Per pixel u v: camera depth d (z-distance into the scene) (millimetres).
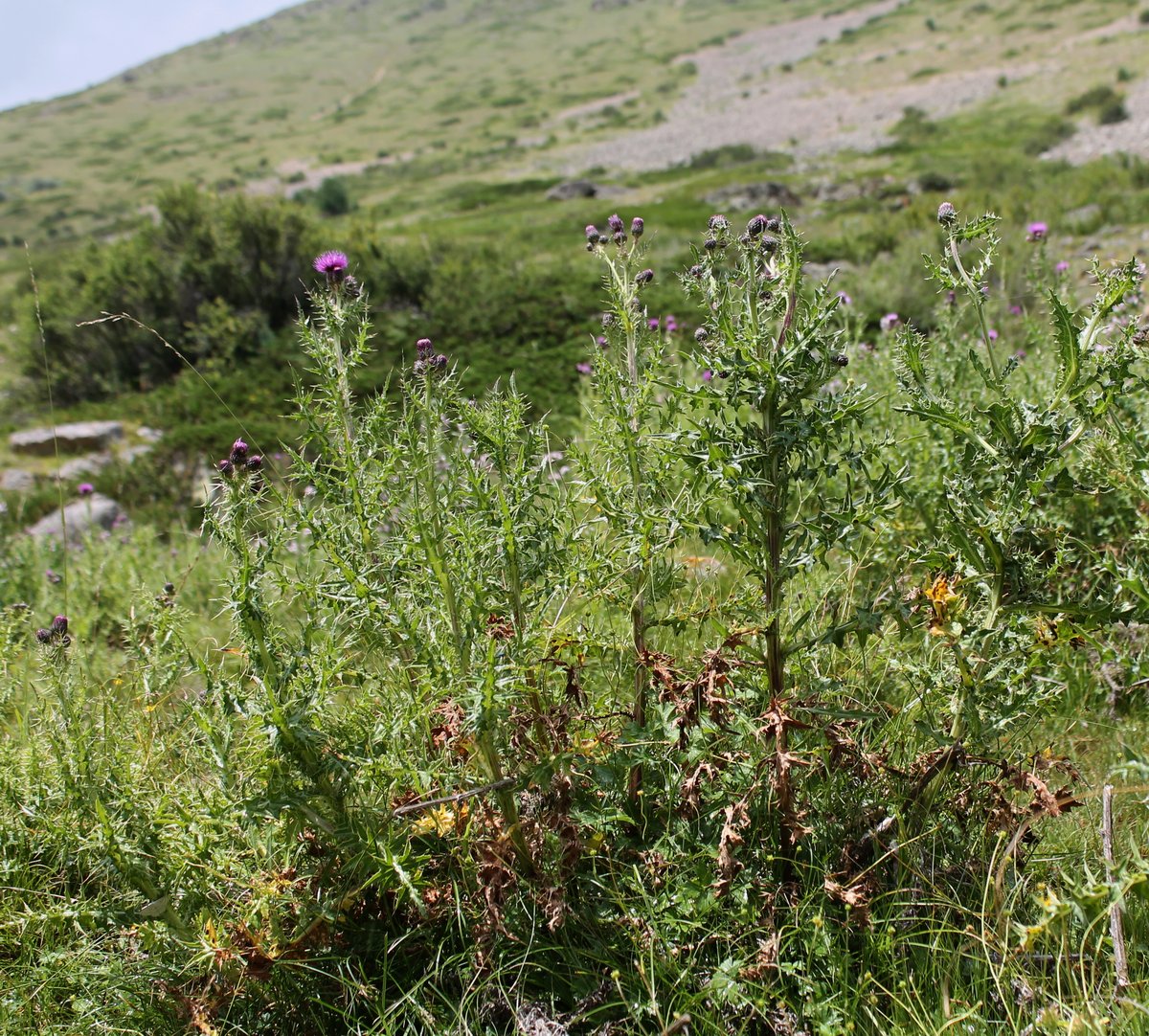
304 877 2074
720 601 2979
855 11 109375
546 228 30406
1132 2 72562
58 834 2207
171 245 15164
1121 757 2592
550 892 1987
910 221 18438
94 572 5250
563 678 2408
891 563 2990
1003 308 6523
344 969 2049
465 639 2020
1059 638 2117
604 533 2355
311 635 2111
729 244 2209
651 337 2449
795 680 2422
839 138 53719
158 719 2707
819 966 1963
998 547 2107
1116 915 1890
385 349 11758
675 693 2172
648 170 53094
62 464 10391
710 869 2053
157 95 137875
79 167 95562
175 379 13469
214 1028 1919
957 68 67688
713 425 2158
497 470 2303
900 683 2684
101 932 2207
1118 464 2377
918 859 2156
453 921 2109
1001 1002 1917
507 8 162000
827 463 2104
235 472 2086
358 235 16438
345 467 2221
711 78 92250
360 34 163125
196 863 2021
